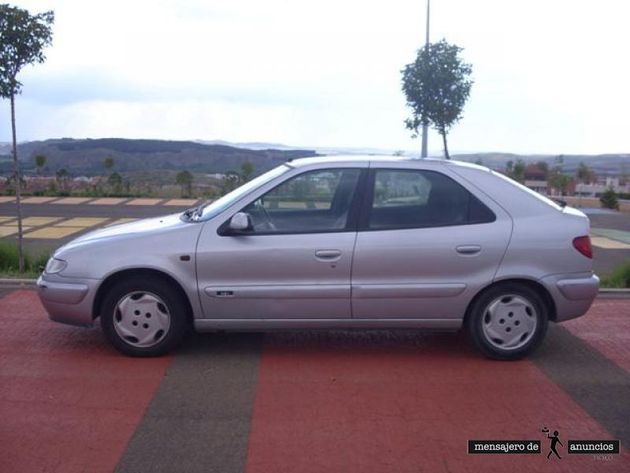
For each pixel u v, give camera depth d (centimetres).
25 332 698
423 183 623
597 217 2522
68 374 580
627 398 546
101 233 646
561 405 529
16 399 527
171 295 610
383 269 605
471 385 568
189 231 609
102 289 616
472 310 620
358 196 615
